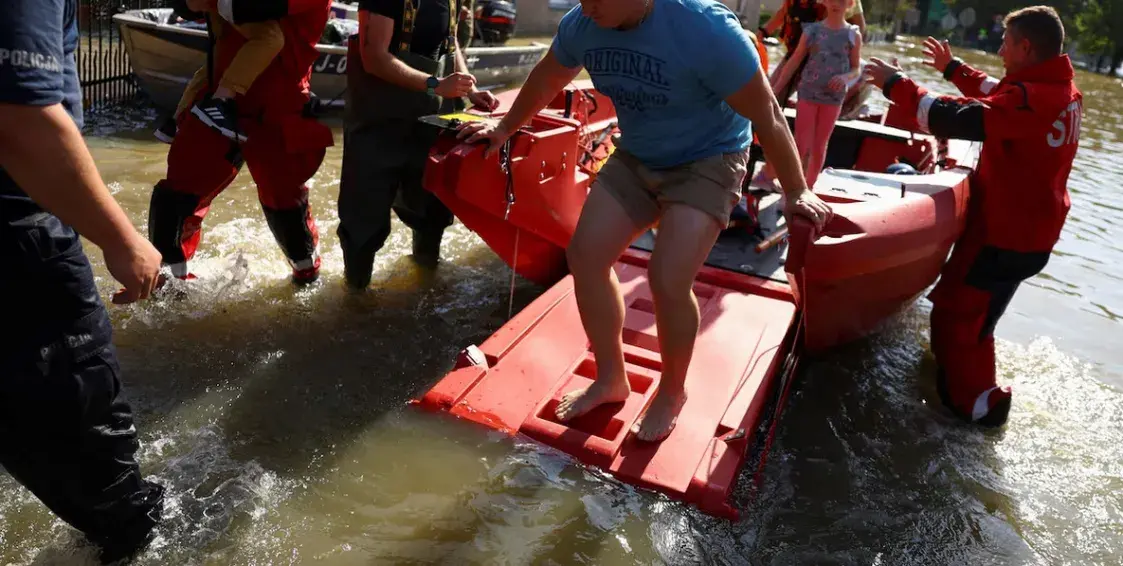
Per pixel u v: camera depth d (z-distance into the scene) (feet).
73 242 7.09
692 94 8.98
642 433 10.05
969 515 10.67
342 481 9.74
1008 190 12.44
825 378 13.96
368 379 12.29
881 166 19.44
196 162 13.52
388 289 15.46
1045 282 19.01
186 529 8.85
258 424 10.91
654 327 12.42
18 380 6.91
